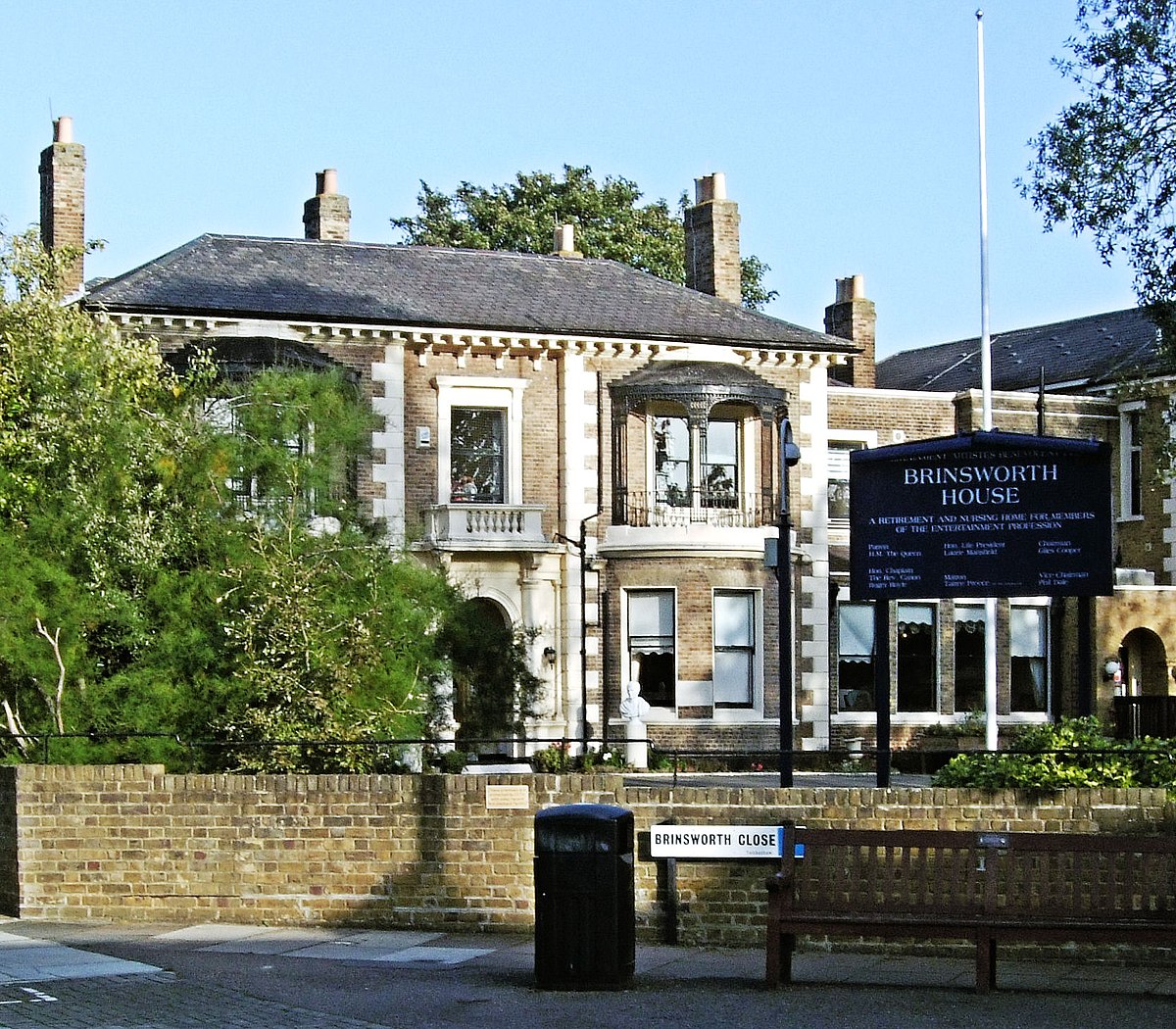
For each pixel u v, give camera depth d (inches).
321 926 671.8
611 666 1450.5
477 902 660.7
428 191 2529.5
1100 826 611.2
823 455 1533.0
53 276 1017.5
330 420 952.9
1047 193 991.6
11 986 540.4
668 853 630.5
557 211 2454.5
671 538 1444.4
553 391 1469.0
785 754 660.1
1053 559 705.6
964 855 607.5
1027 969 581.6
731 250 1688.0
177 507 907.4
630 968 549.0
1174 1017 496.1
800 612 1518.2
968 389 1845.5
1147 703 1556.3
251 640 853.8
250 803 681.6
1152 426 1284.4
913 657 1615.4
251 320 1357.0
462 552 1409.9
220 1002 515.2
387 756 874.1
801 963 595.2
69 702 857.5
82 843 689.6
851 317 1872.5
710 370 1482.5
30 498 899.4
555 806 603.8
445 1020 490.6
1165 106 983.6
